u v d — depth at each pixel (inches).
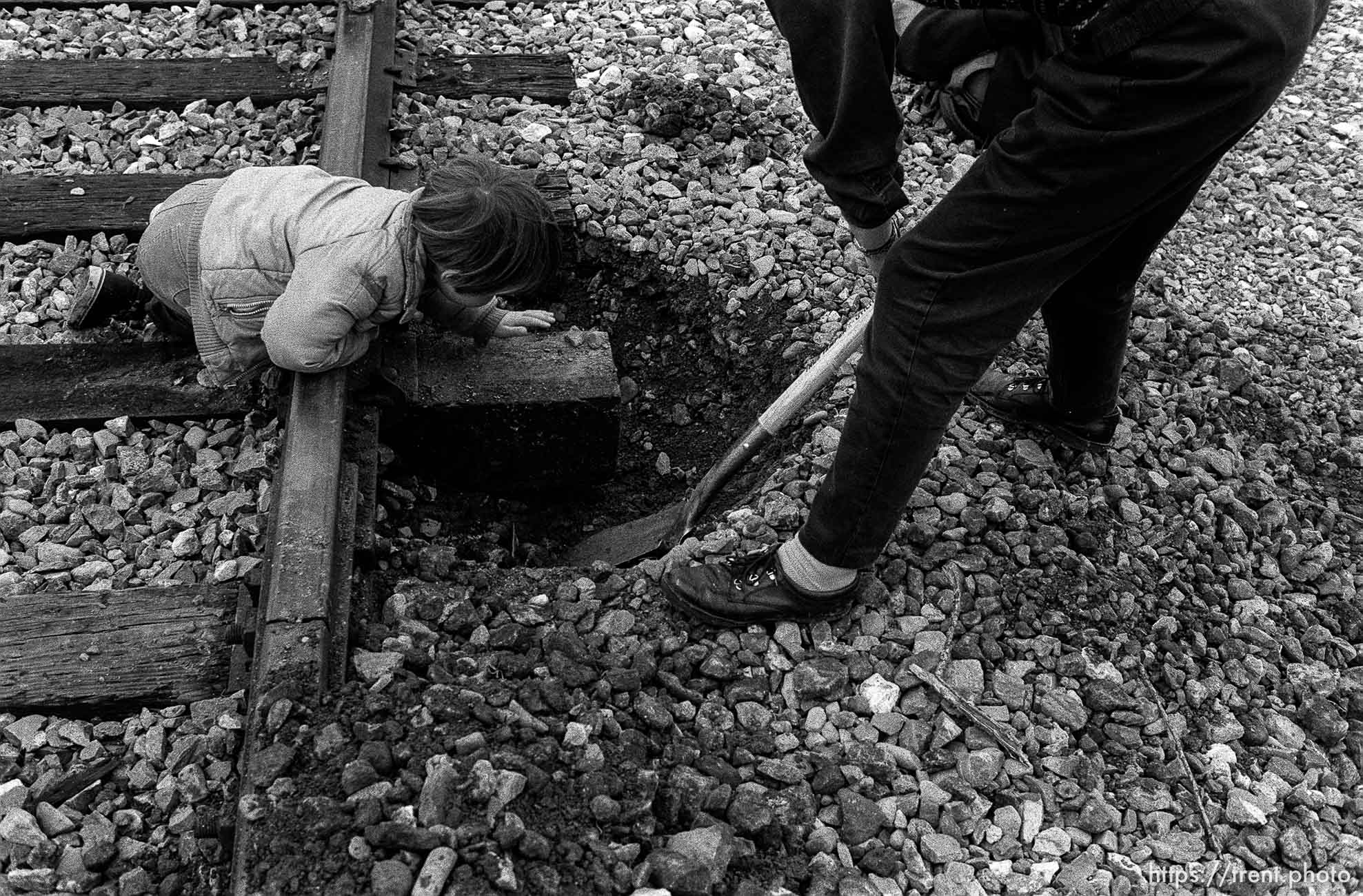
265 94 131.6
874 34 64.2
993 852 72.3
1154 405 104.8
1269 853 74.1
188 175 120.0
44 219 113.3
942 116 133.9
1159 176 61.4
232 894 61.3
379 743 66.9
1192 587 90.0
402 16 146.0
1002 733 76.9
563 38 146.4
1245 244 129.8
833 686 78.2
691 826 69.1
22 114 126.6
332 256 83.0
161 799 71.6
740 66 143.3
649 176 127.3
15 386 97.0
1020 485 94.0
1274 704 83.1
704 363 117.7
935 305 65.2
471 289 85.5
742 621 80.7
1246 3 55.1
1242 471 100.7
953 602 84.6
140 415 95.9
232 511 89.2
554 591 84.1
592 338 100.9
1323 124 149.2
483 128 130.3
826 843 70.4
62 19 141.1
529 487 103.2
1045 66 61.2
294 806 63.9
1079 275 82.3
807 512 89.5
